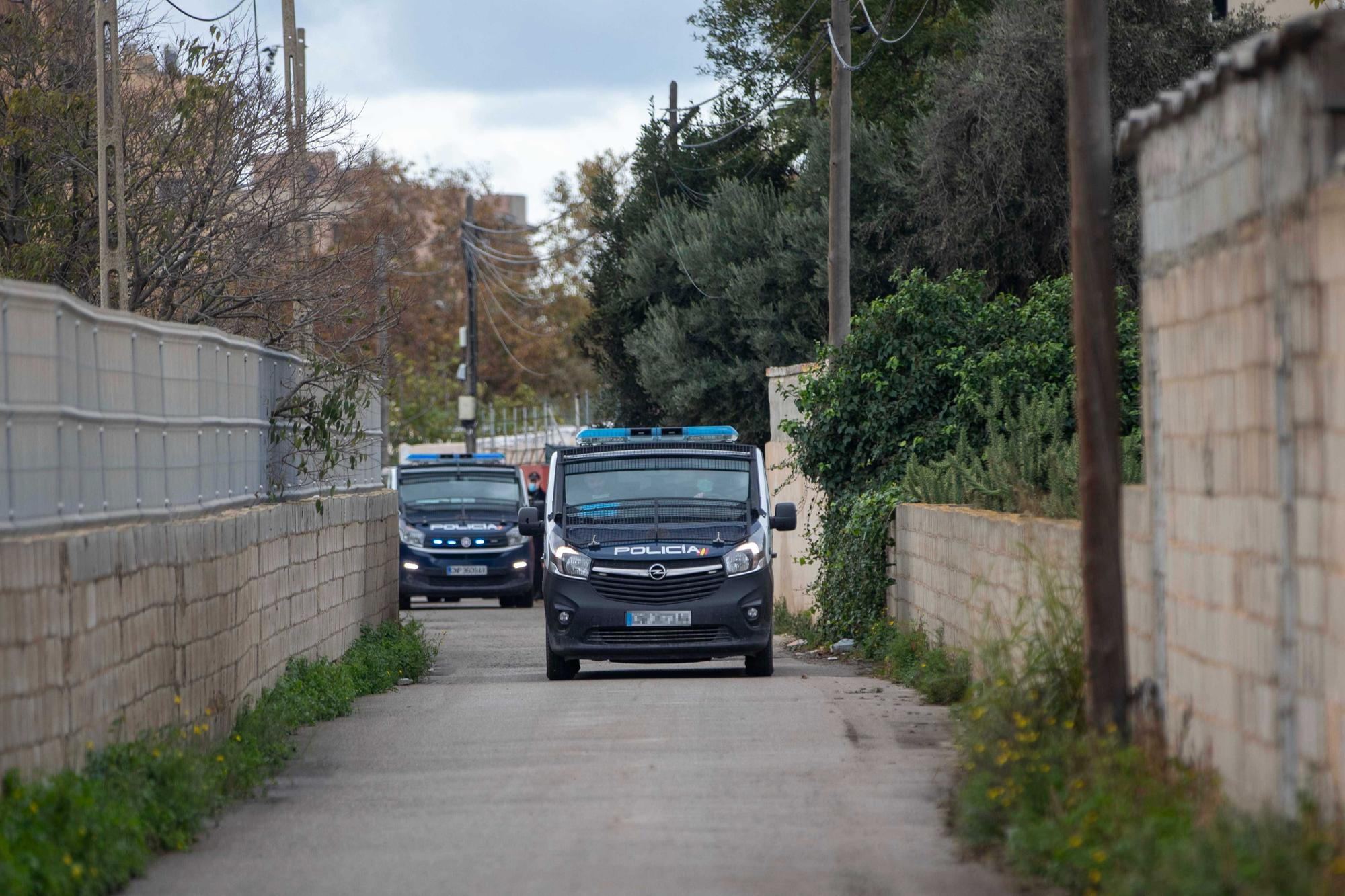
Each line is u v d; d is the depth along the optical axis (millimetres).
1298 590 17312
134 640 24000
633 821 23188
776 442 75562
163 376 28609
